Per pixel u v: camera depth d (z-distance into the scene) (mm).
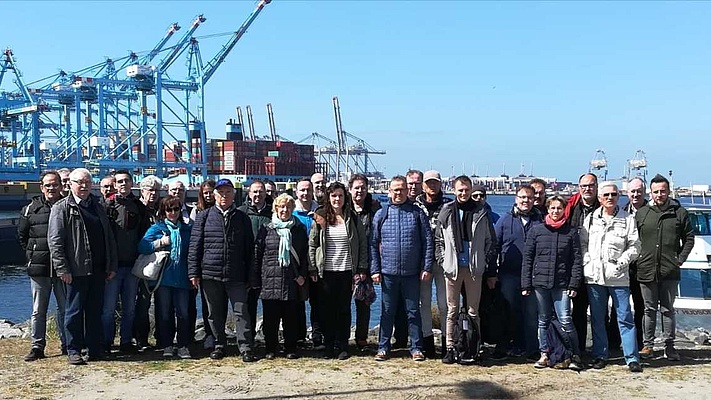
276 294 7398
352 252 7465
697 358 7625
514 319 7676
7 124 71625
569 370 6996
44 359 7449
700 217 11555
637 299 7820
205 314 7895
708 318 10898
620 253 6984
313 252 7465
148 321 8055
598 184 7262
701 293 11062
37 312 7430
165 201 7613
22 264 32219
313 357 7672
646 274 7367
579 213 7547
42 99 71750
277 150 96750
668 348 7488
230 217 7406
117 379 6625
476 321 7316
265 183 8852
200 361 7406
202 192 7973
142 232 7840
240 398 6027
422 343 7562
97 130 72188
